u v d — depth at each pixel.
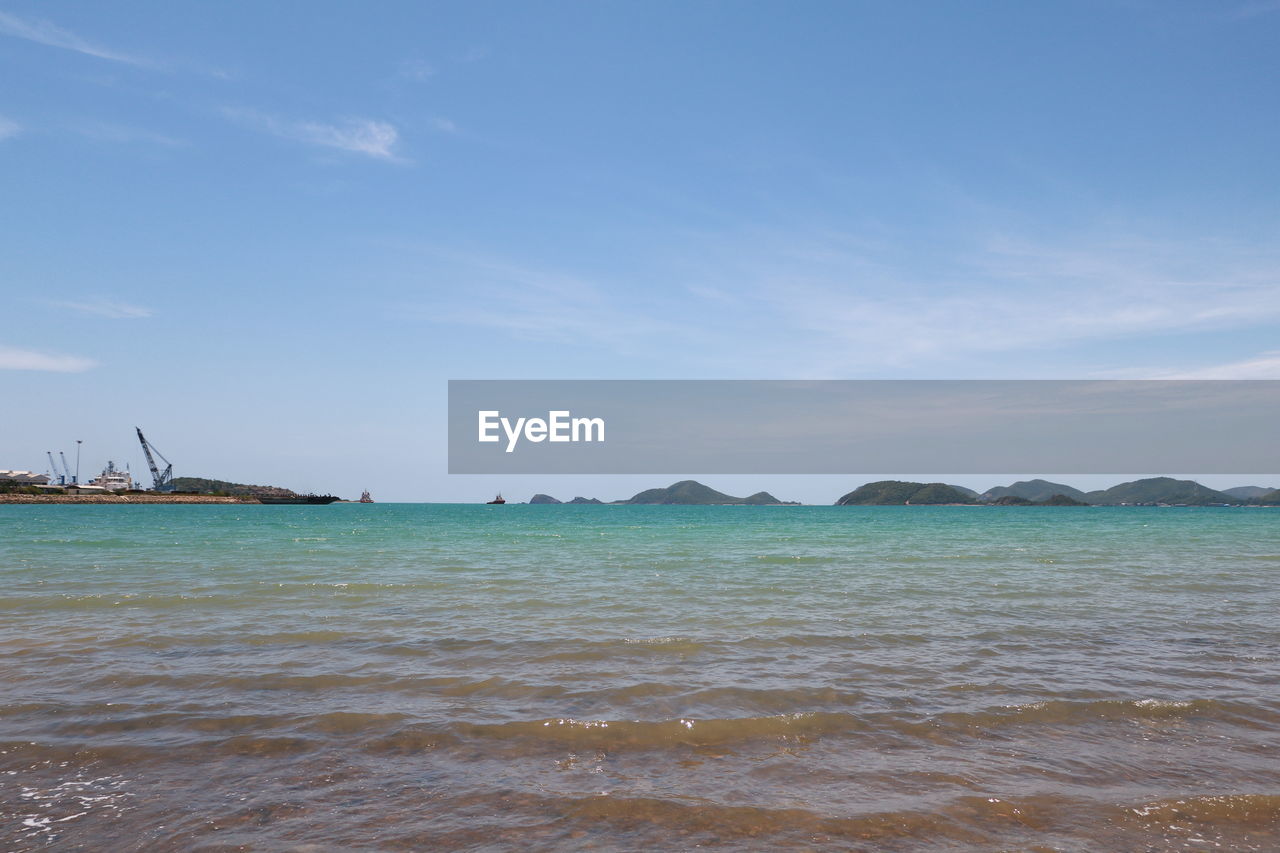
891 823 6.25
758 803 6.65
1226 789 6.99
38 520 78.38
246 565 27.86
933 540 47.34
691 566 28.31
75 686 10.44
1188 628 15.06
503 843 5.88
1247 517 120.25
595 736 8.45
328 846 5.82
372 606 17.77
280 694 10.11
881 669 11.58
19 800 6.66
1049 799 6.76
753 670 11.50
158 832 6.05
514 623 15.50
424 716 9.14
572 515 137.25
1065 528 69.50
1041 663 12.02
